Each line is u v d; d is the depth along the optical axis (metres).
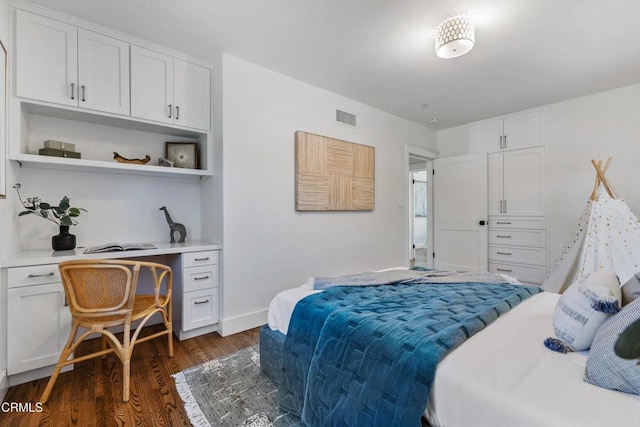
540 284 3.77
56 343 1.86
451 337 1.08
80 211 2.31
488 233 4.23
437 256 4.70
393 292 1.74
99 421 1.46
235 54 2.54
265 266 2.78
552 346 1.04
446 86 3.17
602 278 1.10
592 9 1.93
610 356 0.82
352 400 1.13
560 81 3.04
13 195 1.95
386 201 3.97
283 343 1.68
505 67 2.73
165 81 2.45
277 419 1.48
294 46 2.41
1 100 1.71
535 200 3.81
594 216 2.91
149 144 2.69
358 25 2.12
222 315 2.54
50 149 2.04
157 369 1.95
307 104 3.10
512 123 4.00
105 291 1.66
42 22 1.95
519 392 0.81
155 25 2.14
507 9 1.93
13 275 1.73
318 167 3.16
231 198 2.57
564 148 3.58
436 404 0.94
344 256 3.46
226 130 2.54
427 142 4.62
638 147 3.11
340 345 1.27
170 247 2.38
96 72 2.15
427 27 2.15
